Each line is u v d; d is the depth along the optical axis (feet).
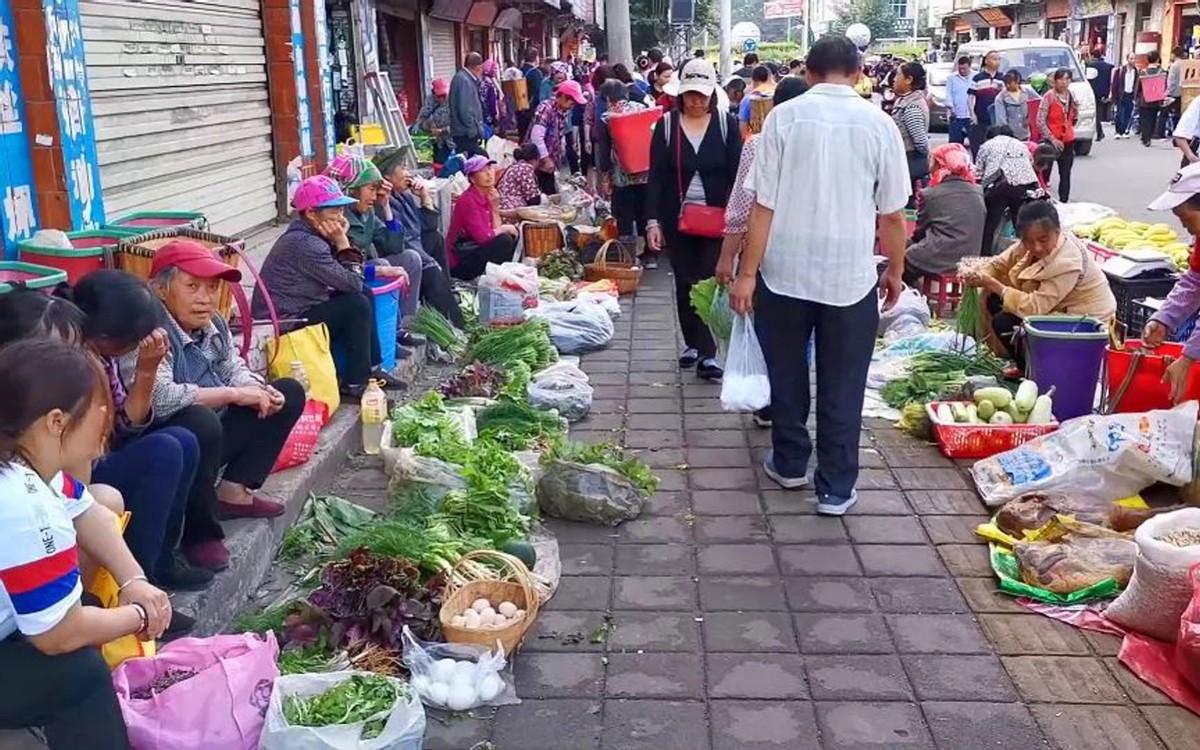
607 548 15.42
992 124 49.34
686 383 23.17
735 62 150.71
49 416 7.93
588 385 21.43
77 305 11.41
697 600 13.91
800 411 17.08
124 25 21.09
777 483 17.60
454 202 30.25
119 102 20.84
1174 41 110.11
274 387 14.40
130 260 15.44
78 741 8.67
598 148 39.24
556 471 16.38
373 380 19.51
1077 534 14.47
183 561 12.71
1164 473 15.64
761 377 18.48
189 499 12.75
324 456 17.16
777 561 14.94
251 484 14.61
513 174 36.47
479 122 45.34
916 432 19.44
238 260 18.02
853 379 16.03
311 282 19.17
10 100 16.90
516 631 12.23
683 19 101.91
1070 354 18.99
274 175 31.12
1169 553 12.22
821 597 13.93
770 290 16.29
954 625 13.21
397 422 18.42
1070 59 69.97
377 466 18.35
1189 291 16.43
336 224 19.24
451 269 30.04
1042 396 18.89
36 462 8.09
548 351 23.84
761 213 16.02
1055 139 47.01
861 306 15.81
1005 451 18.11
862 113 15.57
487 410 19.26
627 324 28.58
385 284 21.30
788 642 12.89
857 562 14.87
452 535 14.15
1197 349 15.52
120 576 9.30
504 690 11.85
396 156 25.20
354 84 43.27
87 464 9.66
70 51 17.98
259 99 29.86
